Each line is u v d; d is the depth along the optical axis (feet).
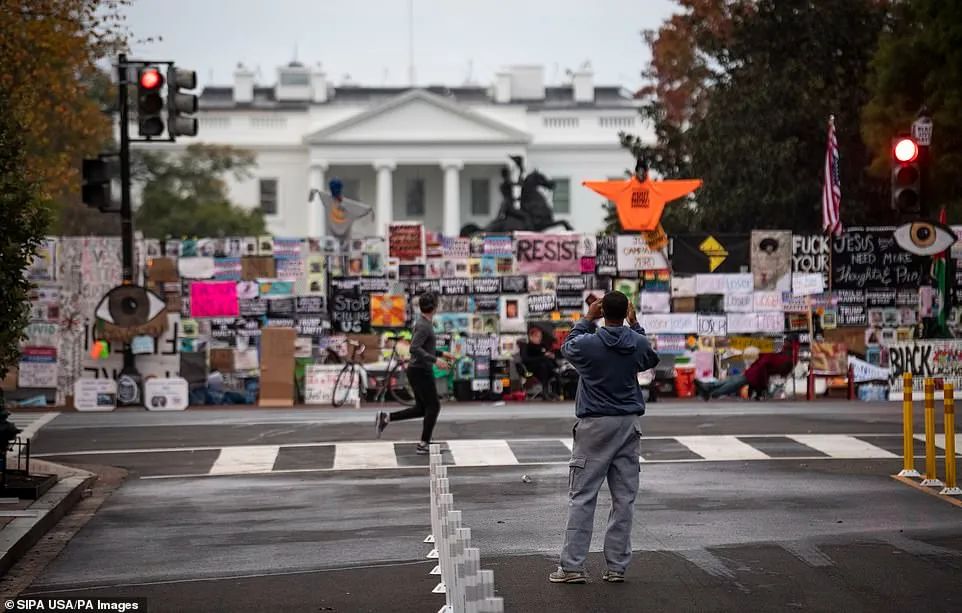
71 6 311.47
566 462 175.94
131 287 263.70
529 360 282.77
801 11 411.75
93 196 252.83
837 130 399.03
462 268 288.10
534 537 124.36
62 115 380.58
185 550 121.49
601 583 104.32
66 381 275.59
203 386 279.08
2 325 136.98
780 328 288.51
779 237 288.71
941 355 280.72
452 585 78.69
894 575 106.11
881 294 288.92
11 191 135.23
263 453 187.42
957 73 326.85
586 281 289.12
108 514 141.49
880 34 378.32
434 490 116.16
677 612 94.58
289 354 277.03
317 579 108.17
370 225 344.08
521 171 460.96
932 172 334.03
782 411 239.71
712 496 145.69
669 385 288.71
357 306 285.43
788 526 127.54
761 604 96.94
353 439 201.26
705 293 288.30
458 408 262.47
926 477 154.10
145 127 233.96
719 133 410.11
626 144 457.68
